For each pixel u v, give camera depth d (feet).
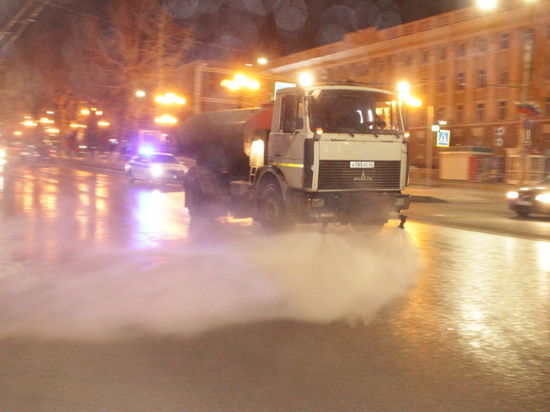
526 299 24.54
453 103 175.94
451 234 45.11
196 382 15.43
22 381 15.46
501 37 160.76
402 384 15.42
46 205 62.54
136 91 144.05
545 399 14.56
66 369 16.31
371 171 39.86
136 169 98.07
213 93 105.09
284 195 39.68
